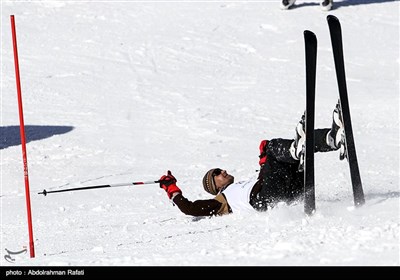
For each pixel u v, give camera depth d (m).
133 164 21.64
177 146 23.80
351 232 8.86
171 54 36.75
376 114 27.55
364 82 32.78
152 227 12.33
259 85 32.41
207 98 30.19
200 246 9.62
